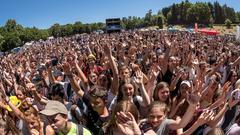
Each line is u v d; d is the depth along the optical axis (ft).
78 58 18.49
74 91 9.35
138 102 8.19
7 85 14.30
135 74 10.25
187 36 55.31
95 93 7.39
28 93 10.12
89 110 7.51
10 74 18.40
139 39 35.29
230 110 8.10
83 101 7.66
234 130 6.78
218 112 7.91
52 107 5.98
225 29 213.87
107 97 8.25
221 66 16.03
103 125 6.95
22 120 7.38
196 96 6.22
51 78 12.83
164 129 6.27
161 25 221.66
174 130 6.43
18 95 9.72
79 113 7.60
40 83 13.53
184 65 16.06
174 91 10.28
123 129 5.55
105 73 11.36
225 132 7.66
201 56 19.48
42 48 49.08
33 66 21.91
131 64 12.88
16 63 29.91
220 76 13.17
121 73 9.40
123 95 8.18
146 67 14.98
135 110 5.98
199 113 7.44
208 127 7.20
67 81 11.61
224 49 25.68
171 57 12.57
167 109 6.47
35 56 34.42
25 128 7.26
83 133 6.12
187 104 7.64
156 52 19.24
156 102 6.45
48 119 6.14
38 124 7.07
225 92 8.52
